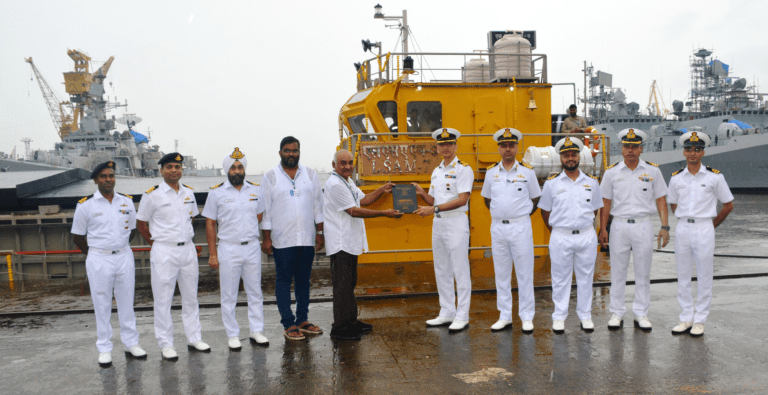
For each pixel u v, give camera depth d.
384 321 5.67
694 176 5.05
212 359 4.55
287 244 5.00
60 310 6.54
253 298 5.01
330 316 5.99
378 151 8.53
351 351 4.65
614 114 42.81
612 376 3.90
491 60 9.93
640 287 5.25
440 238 5.37
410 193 5.25
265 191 5.05
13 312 6.43
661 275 7.75
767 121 40.34
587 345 4.69
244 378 4.05
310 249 5.15
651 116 42.28
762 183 35.53
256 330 5.00
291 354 4.62
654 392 3.58
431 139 9.21
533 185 5.29
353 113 9.64
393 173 8.58
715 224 5.16
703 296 4.96
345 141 10.80
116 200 4.66
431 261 8.95
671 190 5.22
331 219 5.04
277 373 4.14
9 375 4.27
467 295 5.27
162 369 4.33
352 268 5.11
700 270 4.96
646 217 5.18
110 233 4.55
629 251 5.25
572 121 10.87
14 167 30.25
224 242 4.86
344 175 5.02
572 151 5.09
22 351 4.95
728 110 39.97
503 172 5.29
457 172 5.30
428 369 4.14
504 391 3.65
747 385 3.69
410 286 7.18
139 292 7.78
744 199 32.03
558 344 4.74
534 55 9.69
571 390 3.64
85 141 44.00
